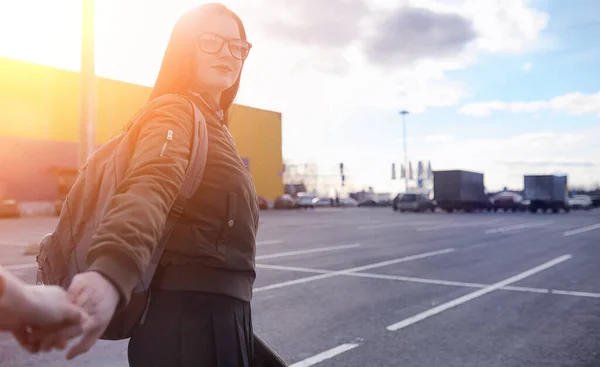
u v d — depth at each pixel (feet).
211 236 3.84
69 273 3.76
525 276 26.73
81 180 3.87
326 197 201.36
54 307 1.99
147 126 3.50
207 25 4.26
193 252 3.77
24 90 108.27
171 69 4.28
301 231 57.57
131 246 2.65
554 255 35.58
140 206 2.88
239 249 4.00
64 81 115.24
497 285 24.08
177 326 3.73
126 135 3.80
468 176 128.06
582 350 14.24
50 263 3.85
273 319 17.38
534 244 43.06
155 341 3.73
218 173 3.89
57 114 113.60
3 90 104.78
